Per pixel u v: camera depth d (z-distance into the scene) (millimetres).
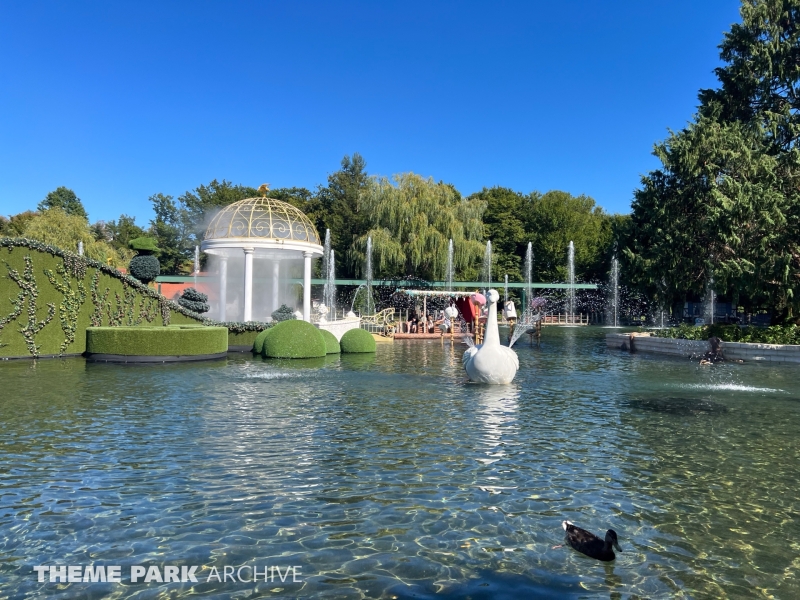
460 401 10797
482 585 3879
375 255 45031
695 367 17406
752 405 10625
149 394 11195
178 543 4477
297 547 4418
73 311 18438
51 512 5066
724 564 4211
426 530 4742
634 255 26875
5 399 10492
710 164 23781
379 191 46594
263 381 13242
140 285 20672
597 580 3959
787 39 25016
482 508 5234
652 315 48500
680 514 5160
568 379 14289
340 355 20828
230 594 3736
